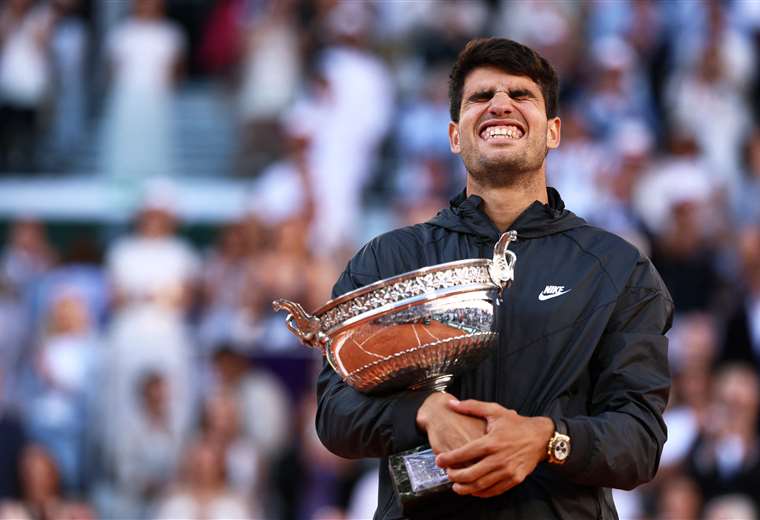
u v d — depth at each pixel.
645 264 7.53
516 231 7.55
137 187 33.50
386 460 7.52
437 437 6.83
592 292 7.37
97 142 34.75
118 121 33.69
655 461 7.12
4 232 32.62
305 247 25.33
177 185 33.53
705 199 27.45
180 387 22.91
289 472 22.17
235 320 23.94
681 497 20.52
